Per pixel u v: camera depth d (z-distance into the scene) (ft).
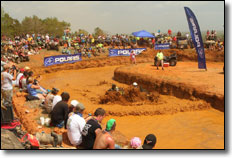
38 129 23.81
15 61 89.10
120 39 129.70
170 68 70.18
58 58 95.30
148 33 125.39
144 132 31.22
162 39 126.41
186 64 81.92
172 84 49.52
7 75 28.07
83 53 108.78
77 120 20.11
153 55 109.91
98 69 97.19
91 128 18.57
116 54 111.04
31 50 101.55
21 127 24.73
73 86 64.59
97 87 62.80
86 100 48.78
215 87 43.52
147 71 64.69
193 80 49.75
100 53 115.14
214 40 107.24
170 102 44.09
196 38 60.70
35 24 169.17
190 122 34.30
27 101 33.94
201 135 29.12
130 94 45.44
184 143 26.68
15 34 125.29
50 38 124.77
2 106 20.99
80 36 127.65
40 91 38.32
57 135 20.68
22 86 41.34
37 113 28.96
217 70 63.87
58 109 24.75
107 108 41.32
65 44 115.14
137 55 112.06
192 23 59.36
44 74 87.25
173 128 32.22
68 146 20.80
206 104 40.47
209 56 98.07
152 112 38.65
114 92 45.93
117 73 71.97
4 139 17.80
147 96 46.03
